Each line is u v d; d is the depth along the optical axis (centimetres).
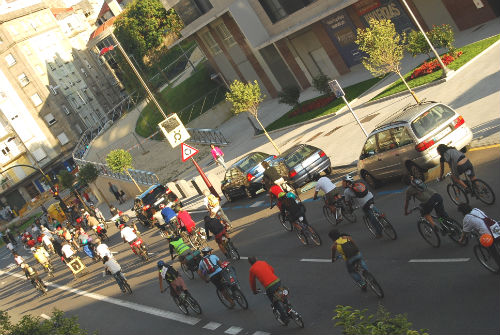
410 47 3328
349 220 1900
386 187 2066
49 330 1554
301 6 4744
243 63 6100
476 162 1778
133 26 8662
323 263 1680
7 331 1664
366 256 1538
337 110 3828
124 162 5725
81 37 12356
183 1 5944
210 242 2645
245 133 5422
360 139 2869
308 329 1298
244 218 2786
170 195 3906
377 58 2720
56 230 5344
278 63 5584
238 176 3155
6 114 11056
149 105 8156
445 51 3519
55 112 11131
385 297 1255
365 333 750
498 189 1510
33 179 11131
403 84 3375
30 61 10988
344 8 4547
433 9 3888
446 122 1805
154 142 7306
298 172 2497
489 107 2248
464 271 1202
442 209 1316
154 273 2627
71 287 3325
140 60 8769
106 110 12044
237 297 1641
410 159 1847
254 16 5241
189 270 2231
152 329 1878
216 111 6612
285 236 2164
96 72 12238
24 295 3831
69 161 11231
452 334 991
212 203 2581
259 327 1458
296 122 4325
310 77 5388
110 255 2486
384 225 1561
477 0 3581
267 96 6106
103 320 2277
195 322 1741
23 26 11075
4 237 7400
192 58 8788
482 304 1041
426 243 1441
